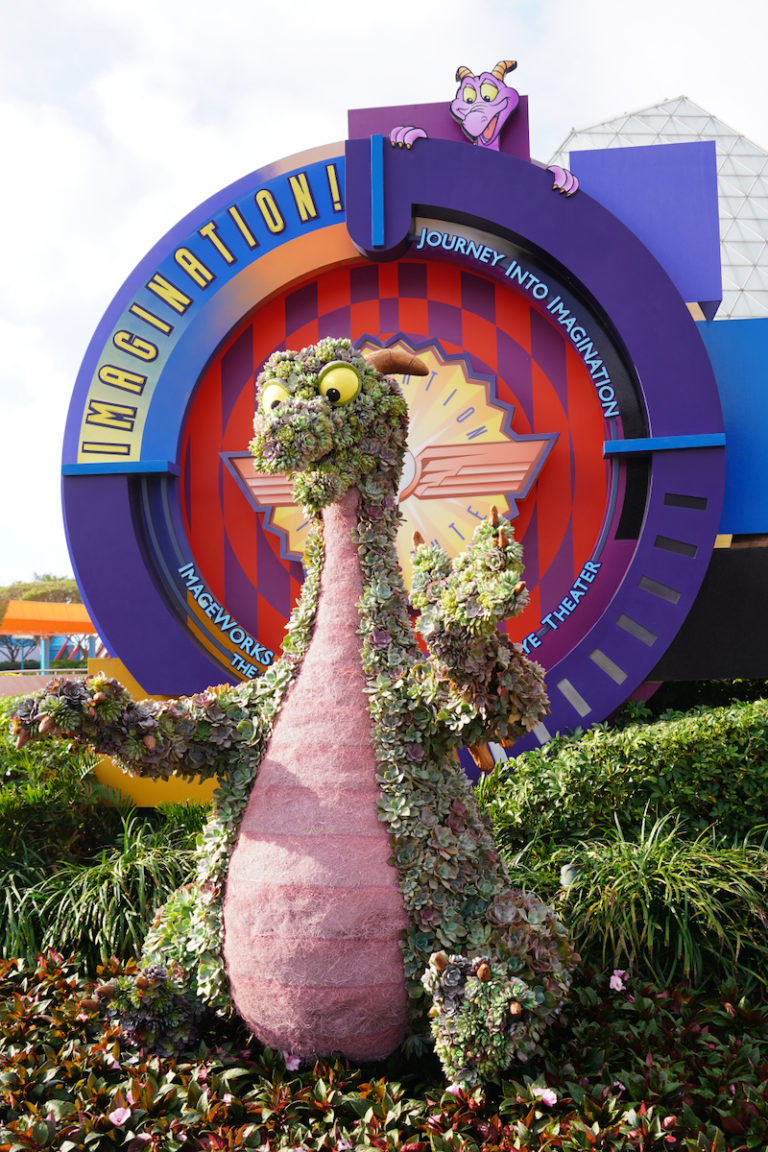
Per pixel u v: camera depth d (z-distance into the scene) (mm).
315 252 5801
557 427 5746
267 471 2885
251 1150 2402
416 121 5902
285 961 2555
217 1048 2898
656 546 5344
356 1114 2516
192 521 5941
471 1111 2422
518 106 5828
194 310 5820
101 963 3938
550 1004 2457
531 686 2463
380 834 2605
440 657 2453
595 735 4652
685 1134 2389
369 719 2740
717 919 3521
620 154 5863
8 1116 2652
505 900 2658
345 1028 2570
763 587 5523
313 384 2879
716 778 4406
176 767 2836
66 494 5699
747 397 5734
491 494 5641
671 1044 2832
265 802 2723
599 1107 2445
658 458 5371
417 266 5898
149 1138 2441
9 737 4926
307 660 2889
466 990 2373
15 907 4223
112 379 5809
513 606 2305
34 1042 3082
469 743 2633
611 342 5566
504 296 5844
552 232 5527
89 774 5316
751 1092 2557
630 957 3402
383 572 2932
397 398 3018
